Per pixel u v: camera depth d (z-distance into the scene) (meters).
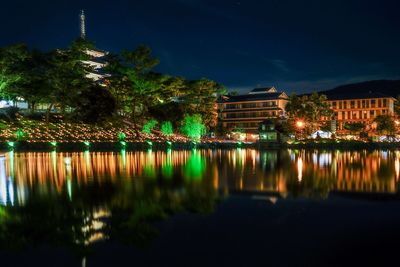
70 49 97.94
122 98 111.94
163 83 115.06
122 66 107.38
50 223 18.70
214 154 79.19
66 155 72.06
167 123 117.12
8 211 21.08
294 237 16.33
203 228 17.81
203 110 139.00
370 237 16.17
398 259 13.66
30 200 24.28
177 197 25.23
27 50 89.50
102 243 15.76
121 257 14.23
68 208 21.92
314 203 23.19
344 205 22.55
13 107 103.31
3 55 83.50
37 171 41.94
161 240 16.09
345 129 165.25
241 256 14.20
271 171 41.88
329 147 109.31
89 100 100.38
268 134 121.75
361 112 176.00
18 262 13.77
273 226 18.05
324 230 17.28
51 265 13.51
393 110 173.00
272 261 13.70
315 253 14.37
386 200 24.14
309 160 60.41
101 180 33.88
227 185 30.59
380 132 145.88
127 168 45.50
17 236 16.62
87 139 93.75
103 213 20.69
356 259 13.72
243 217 19.72
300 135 131.62
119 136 100.44
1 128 87.44
